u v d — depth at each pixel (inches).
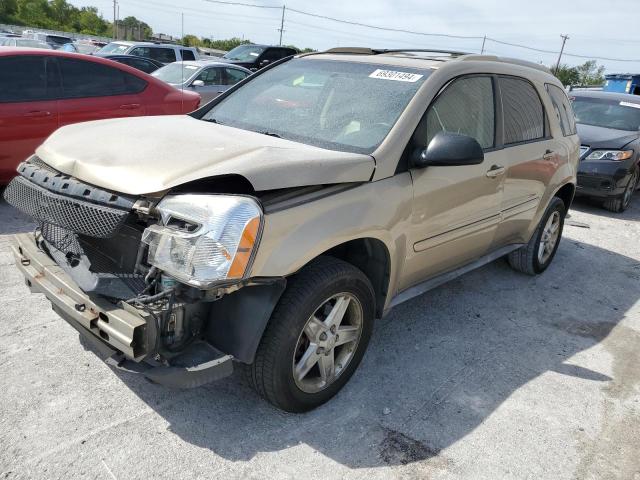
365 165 114.0
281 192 100.9
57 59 241.4
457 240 147.3
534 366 146.2
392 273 125.3
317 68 153.5
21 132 227.3
